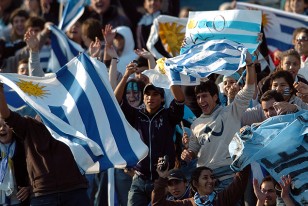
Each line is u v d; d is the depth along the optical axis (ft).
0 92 73.31
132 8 106.73
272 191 72.90
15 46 99.76
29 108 81.56
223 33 78.18
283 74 75.61
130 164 72.33
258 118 76.18
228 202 72.13
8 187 78.43
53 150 74.02
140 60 85.76
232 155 70.23
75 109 73.20
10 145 78.18
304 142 69.67
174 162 77.36
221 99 80.43
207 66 75.56
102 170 71.87
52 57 95.86
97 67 74.90
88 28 93.25
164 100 79.92
